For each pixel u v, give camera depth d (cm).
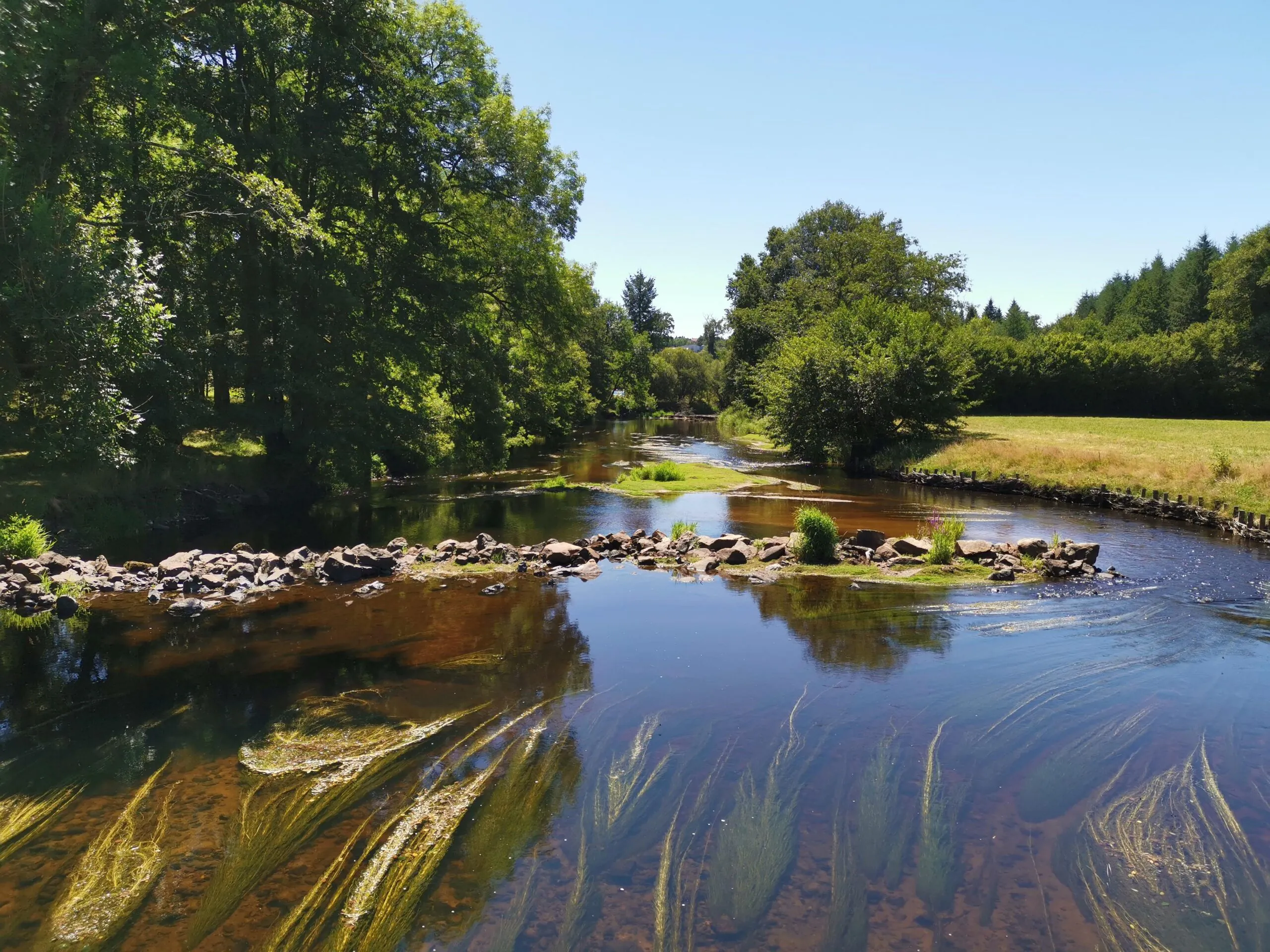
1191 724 625
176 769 534
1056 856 433
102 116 1695
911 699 675
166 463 1712
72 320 1246
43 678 718
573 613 961
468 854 427
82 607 965
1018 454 2564
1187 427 3906
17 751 564
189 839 442
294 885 396
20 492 1329
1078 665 770
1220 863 426
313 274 1873
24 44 1312
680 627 902
